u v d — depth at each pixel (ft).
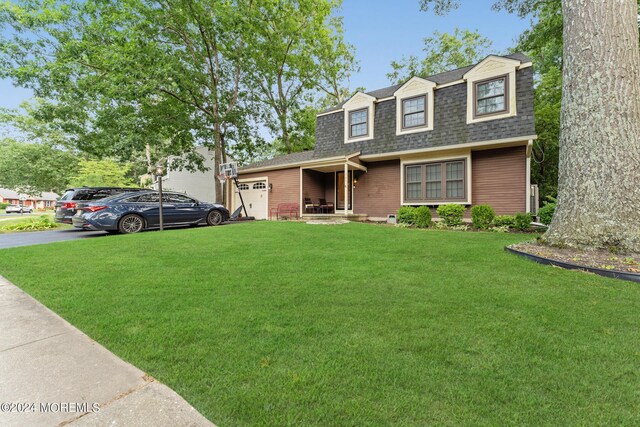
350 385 5.68
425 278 12.35
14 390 5.57
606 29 15.53
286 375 5.98
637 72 15.37
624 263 13.03
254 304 9.71
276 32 53.36
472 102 32.32
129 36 38.17
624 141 14.90
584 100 15.87
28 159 75.77
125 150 41.11
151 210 30.63
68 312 9.22
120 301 10.05
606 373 6.07
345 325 8.18
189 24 46.11
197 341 7.36
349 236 23.41
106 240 21.91
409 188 36.78
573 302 9.76
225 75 50.21
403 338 7.45
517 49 45.73
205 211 34.47
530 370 6.17
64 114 41.57
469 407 5.12
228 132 52.54
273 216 45.57
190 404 5.22
